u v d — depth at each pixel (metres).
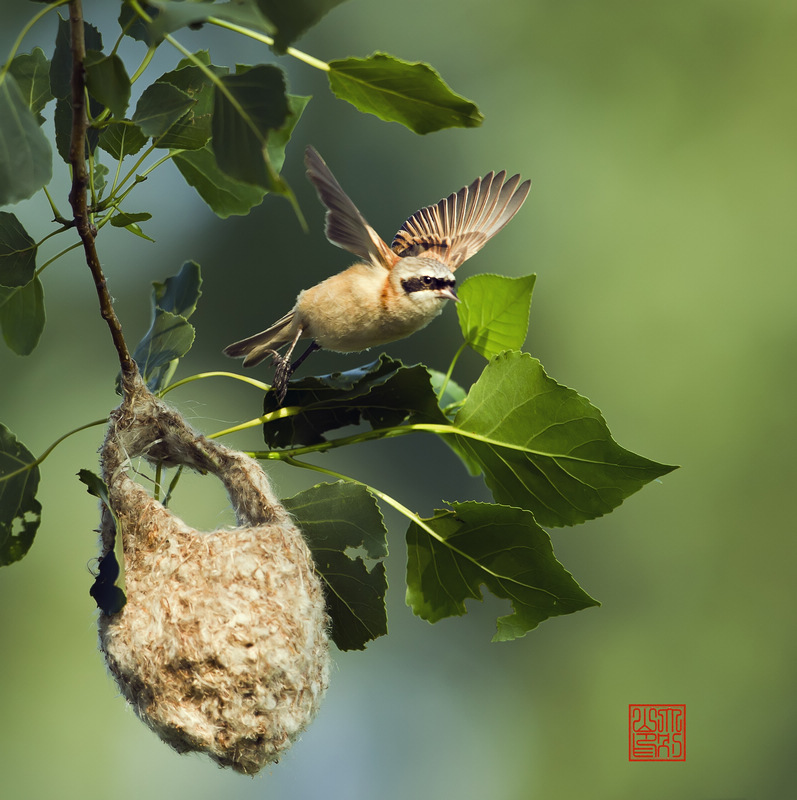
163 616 4.11
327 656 4.46
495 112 15.80
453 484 14.51
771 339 15.14
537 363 4.28
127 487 4.36
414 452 14.47
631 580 15.53
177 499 11.68
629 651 15.32
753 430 15.05
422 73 3.34
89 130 3.76
